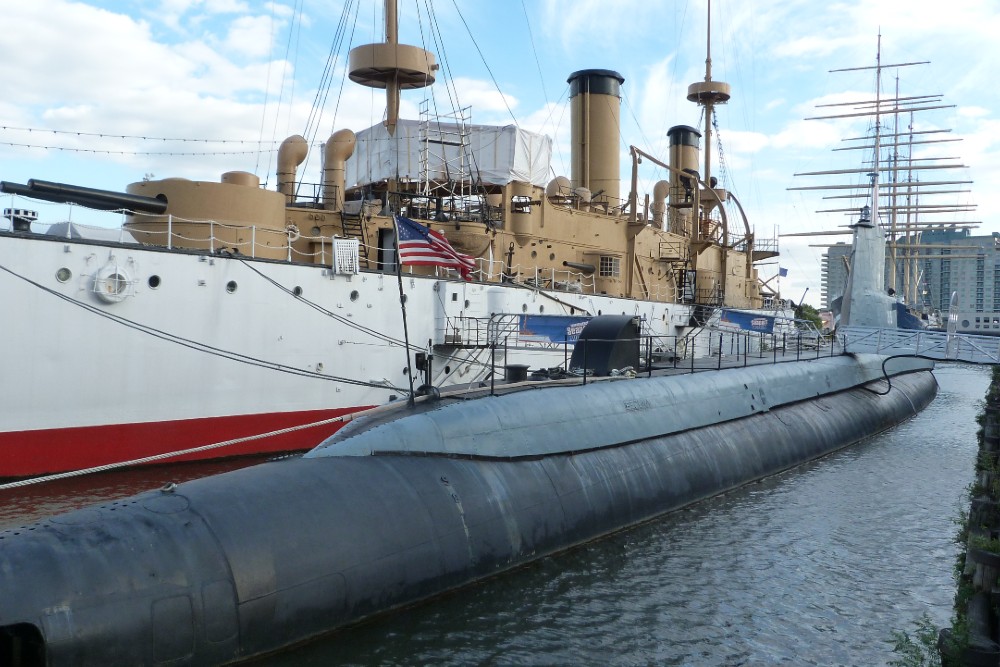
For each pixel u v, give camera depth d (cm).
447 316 2017
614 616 963
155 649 672
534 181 2384
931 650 859
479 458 1092
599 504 1226
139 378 1511
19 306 1363
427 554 917
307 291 1734
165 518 747
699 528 1334
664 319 2797
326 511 845
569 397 1325
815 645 907
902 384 3117
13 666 639
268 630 754
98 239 1498
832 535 1320
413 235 1592
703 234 3397
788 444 1850
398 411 1138
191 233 1744
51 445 1418
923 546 1270
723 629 941
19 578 636
